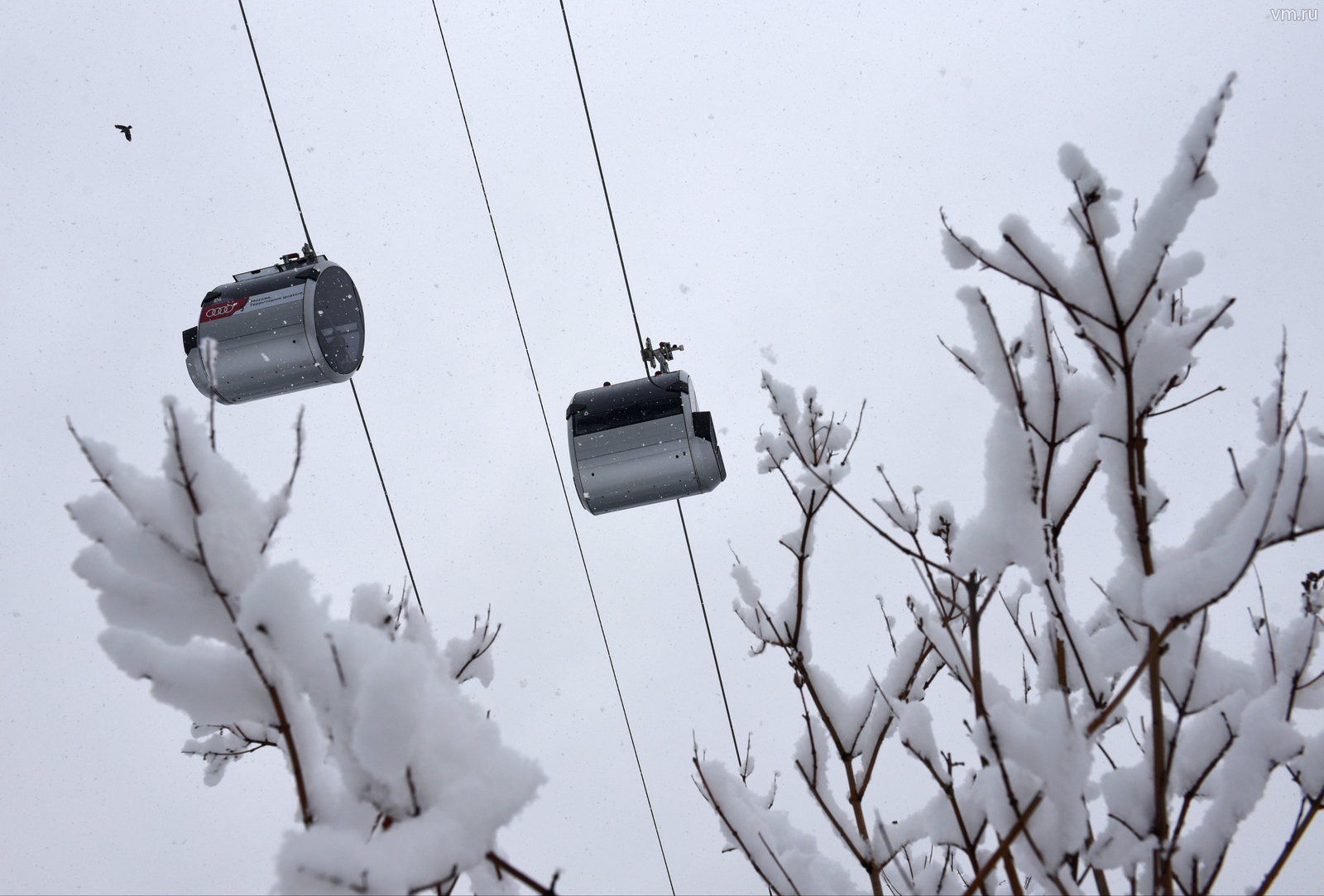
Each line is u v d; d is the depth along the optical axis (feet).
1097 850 6.49
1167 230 5.89
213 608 5.50
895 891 8.57
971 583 6.36
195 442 5.49
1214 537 6.51
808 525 10.06
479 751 5.13
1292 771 6.78
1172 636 7.09
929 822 7.25
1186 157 5.84
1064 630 6.55
